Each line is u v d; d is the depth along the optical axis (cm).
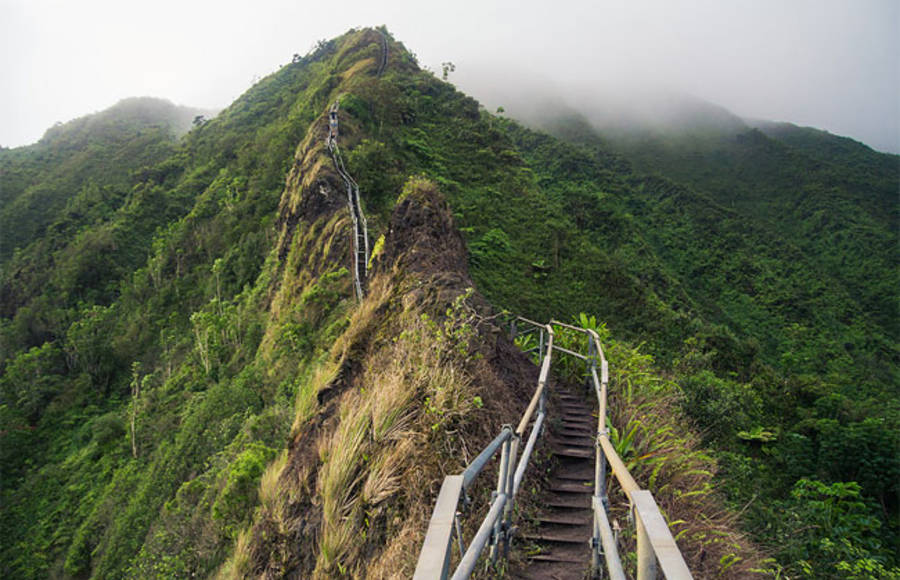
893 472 1259
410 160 3766
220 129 7975
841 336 5244
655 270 4669
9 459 3709
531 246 3331
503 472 291
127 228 5888
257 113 8062
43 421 4044
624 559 317
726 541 371
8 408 4112
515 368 643
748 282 6150
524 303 2736
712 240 6962
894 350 5066
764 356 4428
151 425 2942
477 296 677
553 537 373
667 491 423
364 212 2500
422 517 358
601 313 2958
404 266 740
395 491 390
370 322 690
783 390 2241
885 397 3384
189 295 4438
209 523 1145
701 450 602
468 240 3081
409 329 568
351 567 381
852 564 608
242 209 4462
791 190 10969
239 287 3725
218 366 2966
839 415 1958
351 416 482
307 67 9375
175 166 7450
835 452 1369
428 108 4831
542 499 438
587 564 338
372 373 572
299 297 2233
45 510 3067
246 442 1376
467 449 411
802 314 5494
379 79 5084
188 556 1125
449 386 443
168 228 5641
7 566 2702
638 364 845
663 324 2994
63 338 4931
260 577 498
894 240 7806
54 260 6034
